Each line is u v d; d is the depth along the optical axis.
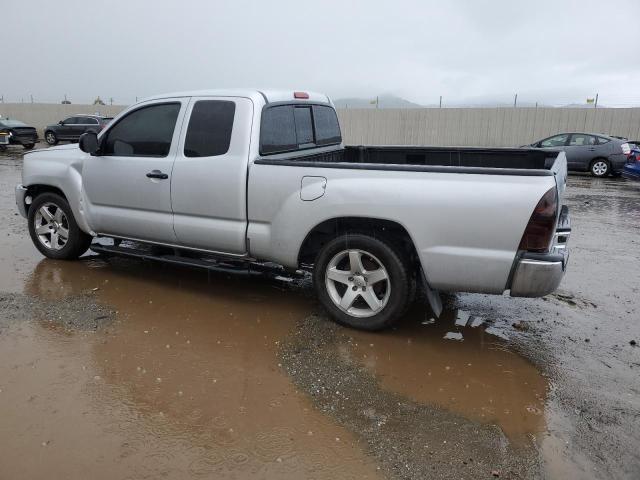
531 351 4.18
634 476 2.78
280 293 5.32
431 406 3.38
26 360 3.83
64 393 3.43
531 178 3.68
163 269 5.99
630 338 4.47
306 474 2.74
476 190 3.78
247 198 4.55
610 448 3.00
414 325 4.62
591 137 17.03
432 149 6.03
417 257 4.29
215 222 4.78
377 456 2.89
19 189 6.21
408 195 3.95
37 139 24.89
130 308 4.84
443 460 2.87
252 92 4.67
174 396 3.43
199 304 4.98
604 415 3.32
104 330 4.37
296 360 3.94
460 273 3.92
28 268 5.91
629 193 13.34
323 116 5.93
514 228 3.71
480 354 4.10
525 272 3.74
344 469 2.78
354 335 4.38
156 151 5.06
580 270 6.43
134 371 3.73
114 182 5.31
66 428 3.07
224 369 3.79
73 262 6.17
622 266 6.62
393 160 6.29
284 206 4.40
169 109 4.98
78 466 2.76
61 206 5.93
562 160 4.61
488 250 3.81
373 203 4.05
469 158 5.85
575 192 13.46
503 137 25.75
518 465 2.84
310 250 4.65
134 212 5.28
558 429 3.16
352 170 4.14
